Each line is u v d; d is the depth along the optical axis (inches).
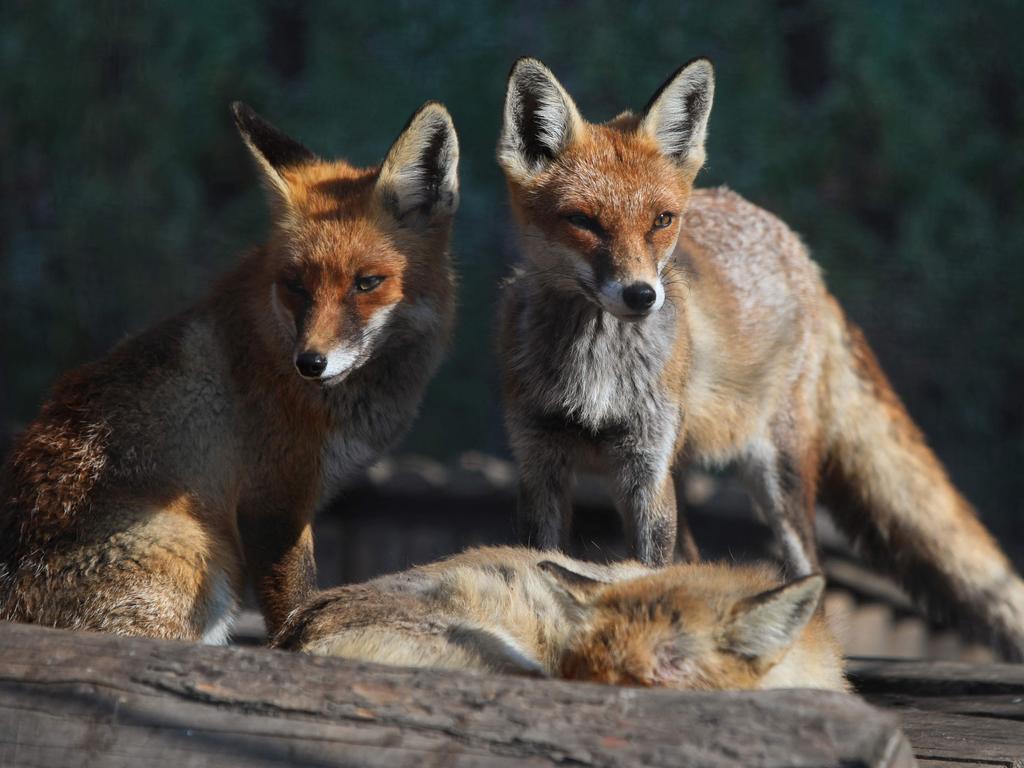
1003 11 954.7
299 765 181.3
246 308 367.2
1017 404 956.0
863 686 381.1
